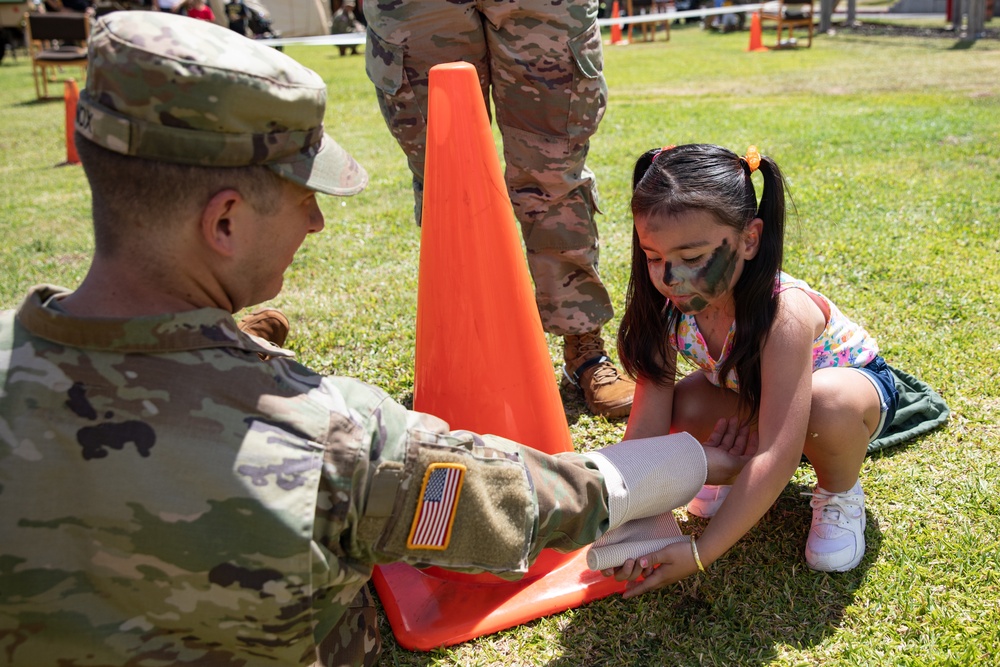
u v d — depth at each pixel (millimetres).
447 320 1930
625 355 2018
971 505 2031
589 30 2322
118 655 1253
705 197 1646
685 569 1721
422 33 2316
